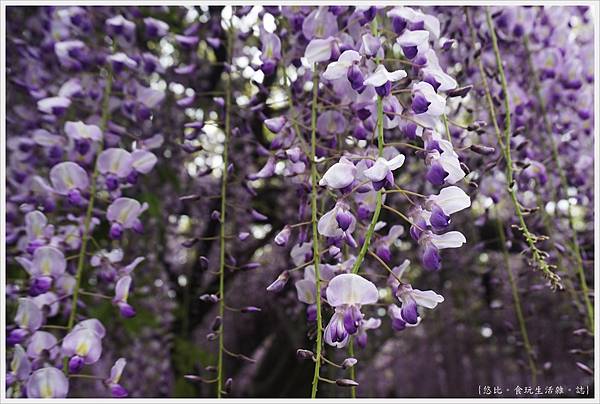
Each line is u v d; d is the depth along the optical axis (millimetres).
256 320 909
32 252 396
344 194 316
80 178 417
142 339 635
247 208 413
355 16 346
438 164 308
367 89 340
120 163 424
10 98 516
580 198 496
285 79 387
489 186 457
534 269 343
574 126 501
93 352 369
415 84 314
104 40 493
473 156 430
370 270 508
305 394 862
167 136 571
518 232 484
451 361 1121
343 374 613
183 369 606
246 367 1060
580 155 504
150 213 553
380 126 303
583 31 529
